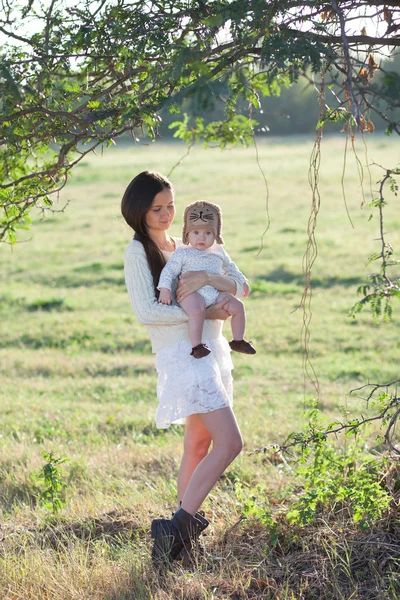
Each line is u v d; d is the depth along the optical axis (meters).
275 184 35.38
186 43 3.52
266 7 3.20
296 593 3.76
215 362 4.08
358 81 2.81
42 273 20.30
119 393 9.74
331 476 4.72
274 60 3.00
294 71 2.99
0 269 21.20
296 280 18.06
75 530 4.75
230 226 25.78
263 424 7.55
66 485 5.74
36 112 3.88
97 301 16.94
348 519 4.32
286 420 7.71
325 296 16.38
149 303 4.04
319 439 4.23
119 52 3.84
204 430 4.30
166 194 4.20
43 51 3.78
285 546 4.24
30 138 4.00
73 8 3.84
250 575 3.94
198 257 4.12
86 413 8.59
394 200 28.23
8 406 8.97
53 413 8.60
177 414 3.96
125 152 54.66
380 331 13.28
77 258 22.27
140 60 3.75
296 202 30.12
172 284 4.18
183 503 3.98
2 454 6.72
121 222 4.86
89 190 37.06
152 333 4.16
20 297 17.36
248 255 20.94
